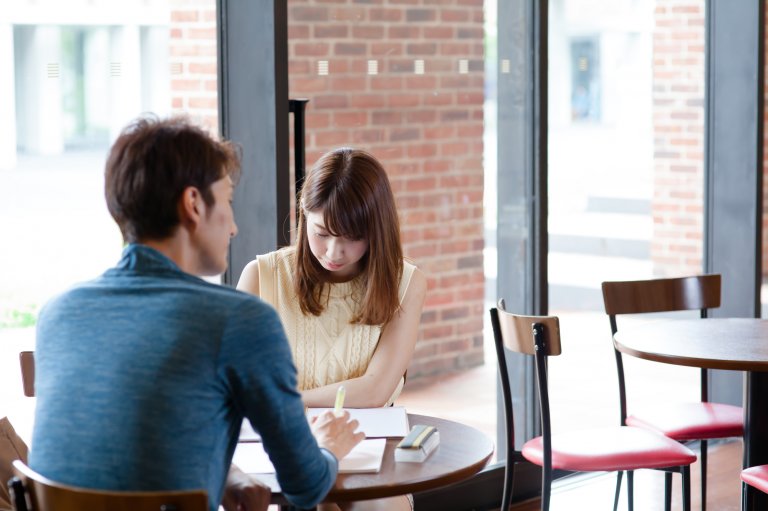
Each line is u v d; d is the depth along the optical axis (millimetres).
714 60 4957
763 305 6156
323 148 3557
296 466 1765
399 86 3744
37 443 1697
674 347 3100
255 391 1674
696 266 5062
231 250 3381
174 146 1721
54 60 3070
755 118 4867
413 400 3926
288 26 3410
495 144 4047
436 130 3869
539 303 4152
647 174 4777
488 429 4141
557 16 4312
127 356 1646
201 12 3287
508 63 4047
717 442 4934
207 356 1649
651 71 4730
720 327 3434
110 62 3168
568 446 3158
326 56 3523
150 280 1710
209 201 1755
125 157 1722
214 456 1674
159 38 3230
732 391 4988
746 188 4926
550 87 4328
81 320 1706
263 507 1901
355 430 2258
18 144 3033
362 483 1969
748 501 3053
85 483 1624
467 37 3920
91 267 3219
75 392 1663
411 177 3818
